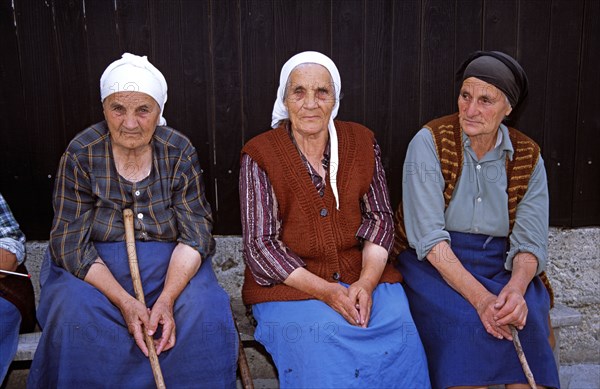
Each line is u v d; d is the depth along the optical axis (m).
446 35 2.90
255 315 2.34
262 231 2.30
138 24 2.77
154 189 2.35
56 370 2.16
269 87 2.88
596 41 2.95
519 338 2.23
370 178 2.42
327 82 2.29
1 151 2.84
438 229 2.38
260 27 2.82
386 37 2.88
